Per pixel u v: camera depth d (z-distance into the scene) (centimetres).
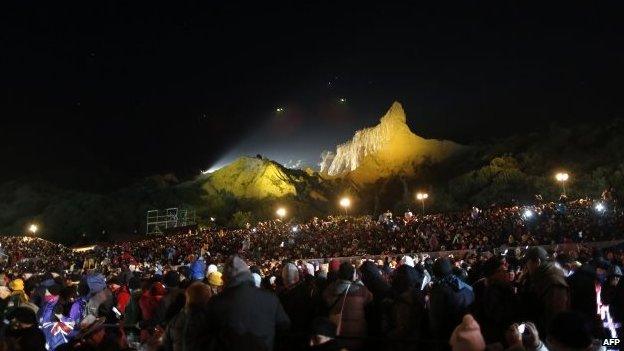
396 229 4881
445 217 5194
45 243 7812
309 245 5153
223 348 611
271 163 11825
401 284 817
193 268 1332
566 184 7238
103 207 11306
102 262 4647
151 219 10312
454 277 718
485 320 696
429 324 721
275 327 652
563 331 468
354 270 783
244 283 639
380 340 673
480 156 11150
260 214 10600
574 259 1510
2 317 968
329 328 645
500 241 3884
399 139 12900
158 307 885
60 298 1016
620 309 746
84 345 761
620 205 4150
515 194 7869
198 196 11462
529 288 720
